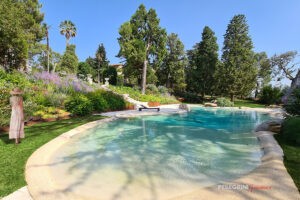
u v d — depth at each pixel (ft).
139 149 23.47
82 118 38.60
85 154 20.57
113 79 147.95
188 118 50.93
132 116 48.14
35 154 17.49
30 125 29.94
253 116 57.98
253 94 136.98
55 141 22.30
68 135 25.41
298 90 28.78
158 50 110.52
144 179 15.26
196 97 115.14
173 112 57.00
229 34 115.03
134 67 111.75
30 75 54.29
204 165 18.51
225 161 19.53
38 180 13.01
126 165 18.15
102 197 12.41
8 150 18.16
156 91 109.91
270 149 20.40
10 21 48.75
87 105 42.98
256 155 21.04
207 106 84.28
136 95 90.94
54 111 37.99
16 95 19.66
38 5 79.71
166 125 40.11
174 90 129.70
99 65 180.75
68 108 40.86
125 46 103.50
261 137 26.58
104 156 20.38
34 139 22.21
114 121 40.57
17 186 12.01
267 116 58.23
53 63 124.16
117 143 25.71
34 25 71.15
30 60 97.71
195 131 34.68
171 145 25.45
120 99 60.59
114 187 13.82
